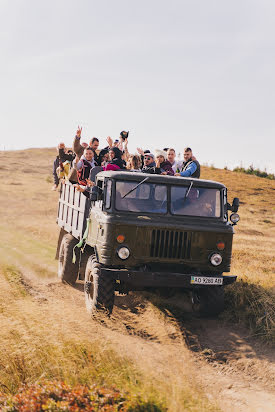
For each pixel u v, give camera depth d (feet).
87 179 29.78
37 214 78.74
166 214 25.32
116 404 14.55
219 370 20.17
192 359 20.92
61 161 38.04
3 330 19.93
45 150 209.97
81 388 15.39
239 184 157.48
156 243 24.29
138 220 24.27
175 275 23.90
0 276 32.40
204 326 25.80
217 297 26.18
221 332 24.93
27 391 15.28
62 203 37.86
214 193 26.43
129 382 16.71
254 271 36.78
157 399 15.11
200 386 18.01
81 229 29.58
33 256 43.11
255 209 119.03
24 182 123.34
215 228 25.00
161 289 26.73
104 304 24.31
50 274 36.14
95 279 24.68
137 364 18.16
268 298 26.76
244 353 22.03
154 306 27.53
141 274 23.67
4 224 64.95
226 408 16.42
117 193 25.04
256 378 19.62
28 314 21.91
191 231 24.61
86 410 13.99
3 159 170.50
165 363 19.29
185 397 15.92
